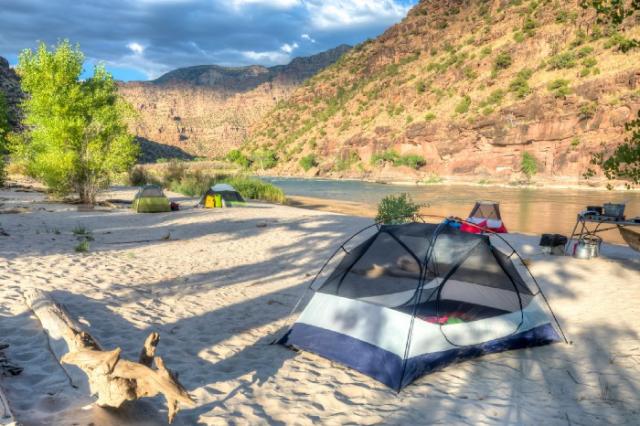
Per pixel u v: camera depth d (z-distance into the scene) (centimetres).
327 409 401
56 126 2028
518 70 10112
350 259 570
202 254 1107
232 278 888
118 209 2075
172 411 311
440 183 7375
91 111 2169
